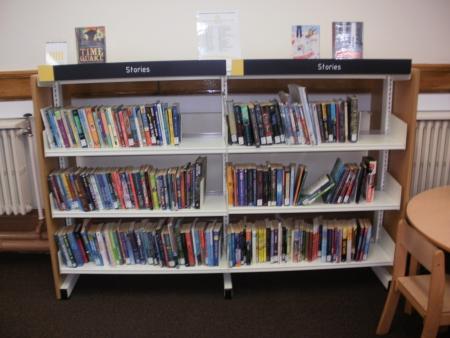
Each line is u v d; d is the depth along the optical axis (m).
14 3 2.54
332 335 2.09
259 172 2.29
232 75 2.11
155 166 2.82
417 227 1.78
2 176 2.75
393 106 2.44
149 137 2.25
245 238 2.36
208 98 2.70
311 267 2.40
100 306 2.35
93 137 2.23
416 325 2.14
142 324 2.19
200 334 2.11
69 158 2.57
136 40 2.59
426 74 2.68
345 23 2.59
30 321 2.22
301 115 2.22
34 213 2.92
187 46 2.59
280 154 2.80
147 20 2.56
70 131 2.23
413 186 2.83
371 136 2.43
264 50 2.61
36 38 2.59
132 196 2.33
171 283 2.58
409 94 2.23
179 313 2.28
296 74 2.11
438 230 1.75
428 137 2.74
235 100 2.70
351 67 2.11
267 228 2.37
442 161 2.81
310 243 2.40
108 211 2.32
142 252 2.41
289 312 2.27
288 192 2.33
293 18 2.58
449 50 2.68
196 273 2.54
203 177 2.40
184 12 2.55
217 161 2.80
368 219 2.57
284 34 2.60
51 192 2.30
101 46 2.59
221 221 2.62
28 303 2.38
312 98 2.69
